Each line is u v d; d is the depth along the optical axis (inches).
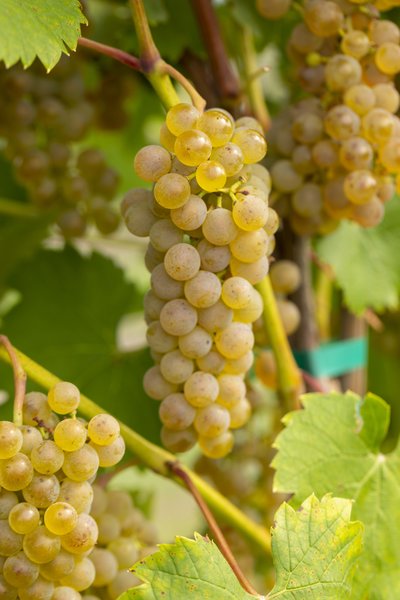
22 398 22.2
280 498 32.6
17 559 21.5
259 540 26.5
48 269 31.9
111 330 31.9
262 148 23.2
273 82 36.0
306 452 25.3
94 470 21.8
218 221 22.6
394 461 25.9
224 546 23.8
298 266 29.1
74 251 32.2
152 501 34.9
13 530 21.5
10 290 31.9
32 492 21.4
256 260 23.2
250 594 22.6
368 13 26.3
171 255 22.6
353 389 31.5
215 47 28.8
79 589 22.4
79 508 21.8
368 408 25.8
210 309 23.1
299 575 22.8
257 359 28.4
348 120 25.6
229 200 23.2
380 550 25.1
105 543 24.3
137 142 39.3
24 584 21.5
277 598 22.5
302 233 27.7
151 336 23.5
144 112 38.4
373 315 32.8
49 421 22.4
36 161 29.6
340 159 26.0
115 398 31.1
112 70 31.4
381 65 26.0
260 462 32.8
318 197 26.9
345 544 23.1
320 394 26.0
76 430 21.6
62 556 21.7
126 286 32.3
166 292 23.1
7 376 30.0
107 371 31.5
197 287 22.7
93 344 31.7
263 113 30.6
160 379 23.8
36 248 31.9
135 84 32.0
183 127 22.6
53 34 23.1
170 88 24.2
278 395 27.0
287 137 26.9
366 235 30.8
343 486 25.3
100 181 30.7
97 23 31.4
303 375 28.8
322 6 26.0
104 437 21.9
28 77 28.9
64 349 31.5
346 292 30.2
